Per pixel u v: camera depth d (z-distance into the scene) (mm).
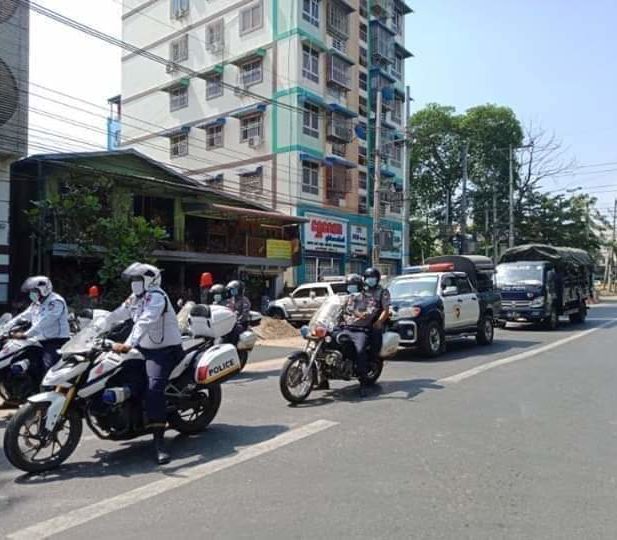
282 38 31734
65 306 7105
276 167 31594
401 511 4031
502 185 46531
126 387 5129
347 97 35500
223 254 24984
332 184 33344
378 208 25828
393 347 8680
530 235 46188
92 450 5551
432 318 11984
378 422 6492
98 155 20422
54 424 4918
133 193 22188
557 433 6070
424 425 6359
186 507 4121
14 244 20000
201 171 34969
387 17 40406
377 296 8211
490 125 45188
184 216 24656
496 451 5430
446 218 44094
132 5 40000
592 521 3887
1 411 7367
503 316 19344
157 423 5211
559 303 20234
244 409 7195
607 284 69125
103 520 3916
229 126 33781
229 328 9195
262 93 32406
